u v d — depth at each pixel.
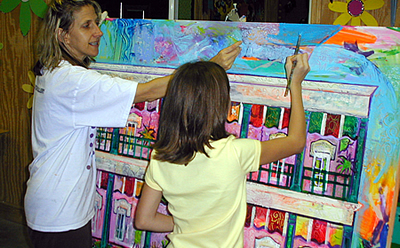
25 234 2.00
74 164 1.05
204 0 1.91
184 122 0.77
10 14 1.89
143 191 0.91
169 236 0.89
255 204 1.18
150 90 0.99
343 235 1.06
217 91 0.78
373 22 1.48
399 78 0.97
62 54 1.06
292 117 0.99
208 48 1.20
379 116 1.00
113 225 1.43
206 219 0.81
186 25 1.22
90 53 1.10
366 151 1.02
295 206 1.12
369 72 1.00
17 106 1.98
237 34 1.15
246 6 2.03
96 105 0.99
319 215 1.09
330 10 1.52
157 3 1.84
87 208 1.12
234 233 0.82
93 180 1.15
